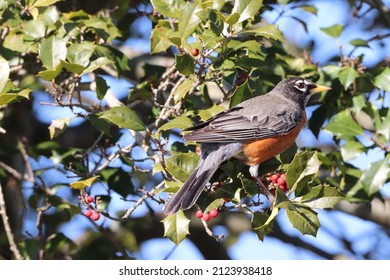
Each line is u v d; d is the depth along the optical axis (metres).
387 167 11.96
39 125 15.84
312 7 13.49
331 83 12.71
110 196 12.73
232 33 10.31
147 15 12.86
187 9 10.29
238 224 16.62
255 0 10.26
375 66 14.62
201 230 16.44
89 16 12.02
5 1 11.10
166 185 9.96
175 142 11.73
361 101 12.28
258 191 10.04
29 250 12.69
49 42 10.71
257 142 10.80
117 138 13.05
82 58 10.70
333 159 12.41
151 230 16.08
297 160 9.50
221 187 9.98
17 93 10.08
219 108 10.84
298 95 12.05
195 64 10.52
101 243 13.92
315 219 9.24
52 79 10.55
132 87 12.42
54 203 12.83
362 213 14.04
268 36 10.24
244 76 11.55
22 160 14.76
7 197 14.40
